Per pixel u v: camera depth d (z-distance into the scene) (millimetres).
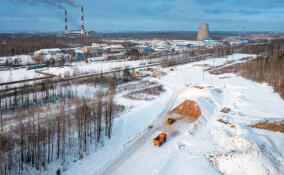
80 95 70250
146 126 48750
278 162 32625
